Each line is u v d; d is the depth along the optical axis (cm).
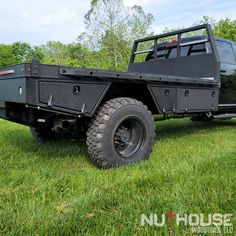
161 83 349
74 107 278
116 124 303
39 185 255
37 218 195
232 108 512
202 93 414
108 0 2508
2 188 252
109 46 2481
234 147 403
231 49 521
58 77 267
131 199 224
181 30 497
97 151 296
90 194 231
